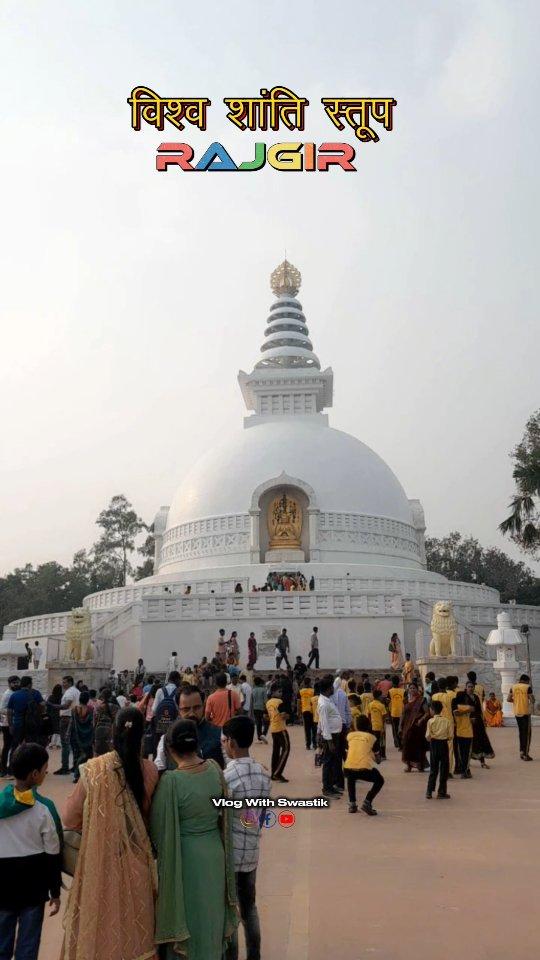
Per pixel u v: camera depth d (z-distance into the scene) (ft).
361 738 41.52
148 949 17.46
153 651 117.80
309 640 116.88
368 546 164.76
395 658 107.45
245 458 173.27
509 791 47.55
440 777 45.55
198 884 18.28
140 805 18.35
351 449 178.81
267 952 22.40
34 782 19.44
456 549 285.84
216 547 163.63
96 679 104.17
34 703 51.24
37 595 265.13
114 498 303.48
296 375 193.67
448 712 51.75
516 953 22.07
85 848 17.66
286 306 222.48
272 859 32.53
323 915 25.39
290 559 159.02
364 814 40.96
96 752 30.66
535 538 126.93
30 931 18.85
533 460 126.62
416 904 26.30
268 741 73.20
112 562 296.71
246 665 114.21
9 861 19.01
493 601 165.68
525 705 61.36
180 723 19.88
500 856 32.32
